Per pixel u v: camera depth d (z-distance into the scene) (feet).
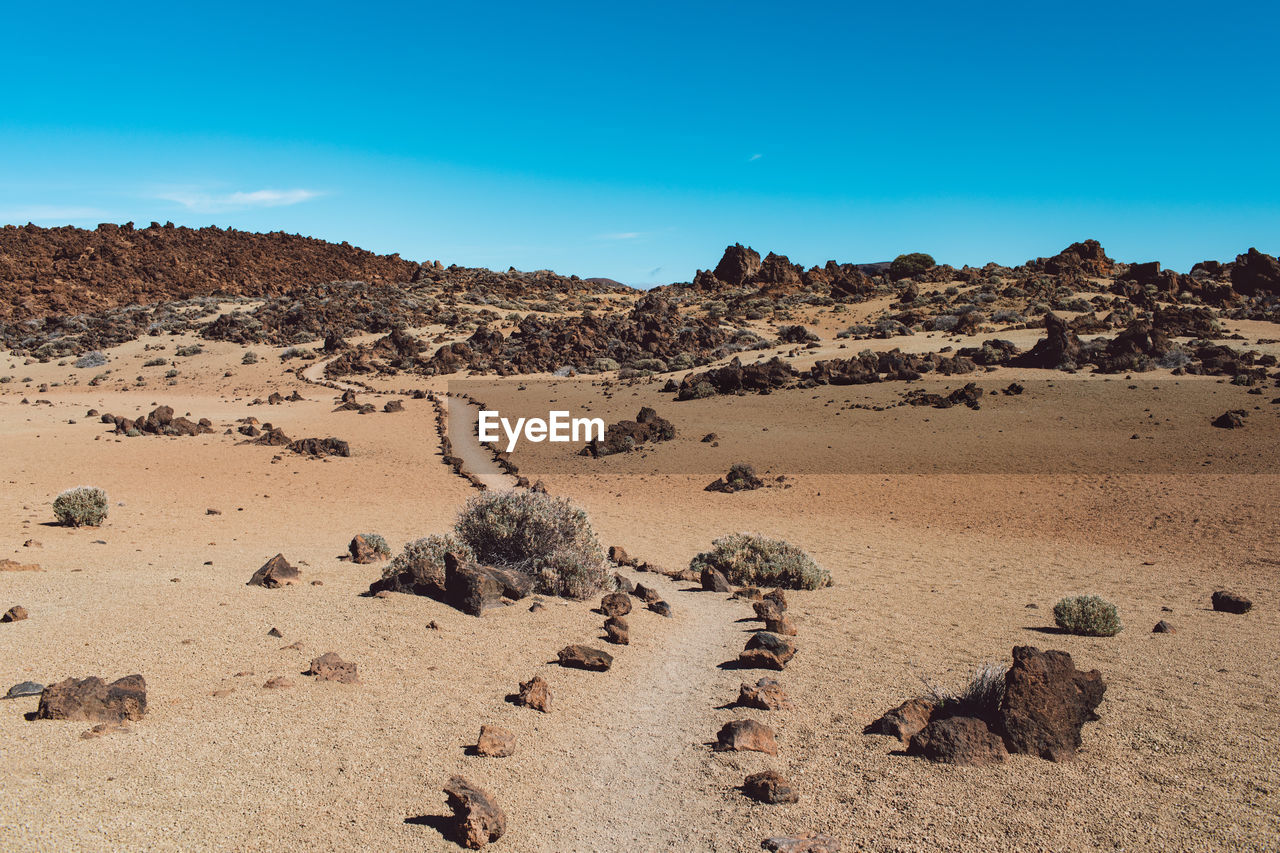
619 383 232.32
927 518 88.28
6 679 23.34
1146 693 28.43
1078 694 23.95
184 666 25.85
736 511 95.20
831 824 18.33
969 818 18.44
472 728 23.11
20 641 26.96
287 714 22.61
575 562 43.65
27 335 363.15
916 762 21.72
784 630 38.09
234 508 86.58
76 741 19.35
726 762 21.94
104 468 113.39
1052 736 22.38
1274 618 43.83
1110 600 49.32
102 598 34.14
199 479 108.88
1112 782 20.42
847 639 37.22
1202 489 91.61
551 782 20.26
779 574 53.31
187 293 504.43
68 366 293.84
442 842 16.72
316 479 115.24
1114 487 96.73
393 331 321.93
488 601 37.19
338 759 20.15
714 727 24.84
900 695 28.14
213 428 166.30
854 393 178.40
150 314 392.88
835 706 26.94
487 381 258.16
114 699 21.25
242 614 32.91
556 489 114.01
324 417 189.98
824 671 31.42
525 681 27.68
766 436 147.54
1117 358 185.06
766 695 26.73
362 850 16.14
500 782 19.92
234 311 400.26
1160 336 194.49
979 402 158.30
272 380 266.98
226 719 21.80
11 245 543.80
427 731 22.54
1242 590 52.75
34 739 19.24
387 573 40.37
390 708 23.98
